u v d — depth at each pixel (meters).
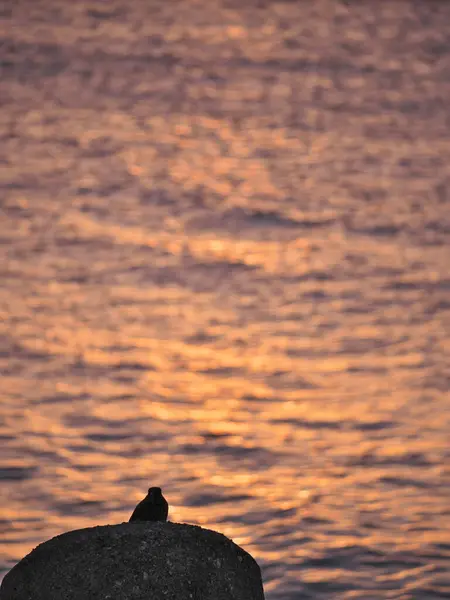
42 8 92.12
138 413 32.84
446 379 35.59
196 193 54.44
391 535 26.78
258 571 17.39
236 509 27.75
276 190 55.44
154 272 44.28
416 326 39.69
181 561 16.75
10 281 42.62
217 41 86.31
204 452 30.70
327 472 29.77
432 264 45.75
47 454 30.19
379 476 29.62
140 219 50.50
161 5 96.12
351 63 82.25
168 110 69.94
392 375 35.84
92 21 89.38
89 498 27.98
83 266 44.56
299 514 27.58
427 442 31.55
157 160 59.72
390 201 54.06
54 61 78.25
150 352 37.12
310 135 66.12
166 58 80.94
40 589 16.56
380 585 24.77
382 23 93.56
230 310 40.94
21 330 38.31
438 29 92.31
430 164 60.75
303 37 88.75
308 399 34.12
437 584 24.84
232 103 72.06
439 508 28.11
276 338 38.59
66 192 53.78
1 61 77.56
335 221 51.03
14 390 33.94
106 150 61.06
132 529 17.22
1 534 26.11
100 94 72.12
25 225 48.88
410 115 70.88
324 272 44.75
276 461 30.28
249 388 34.78
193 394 34.28
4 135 62.78
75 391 34.09
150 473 29.39
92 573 16.55
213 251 46.78
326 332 39.16
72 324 39.09
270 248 47.34
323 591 24.44
